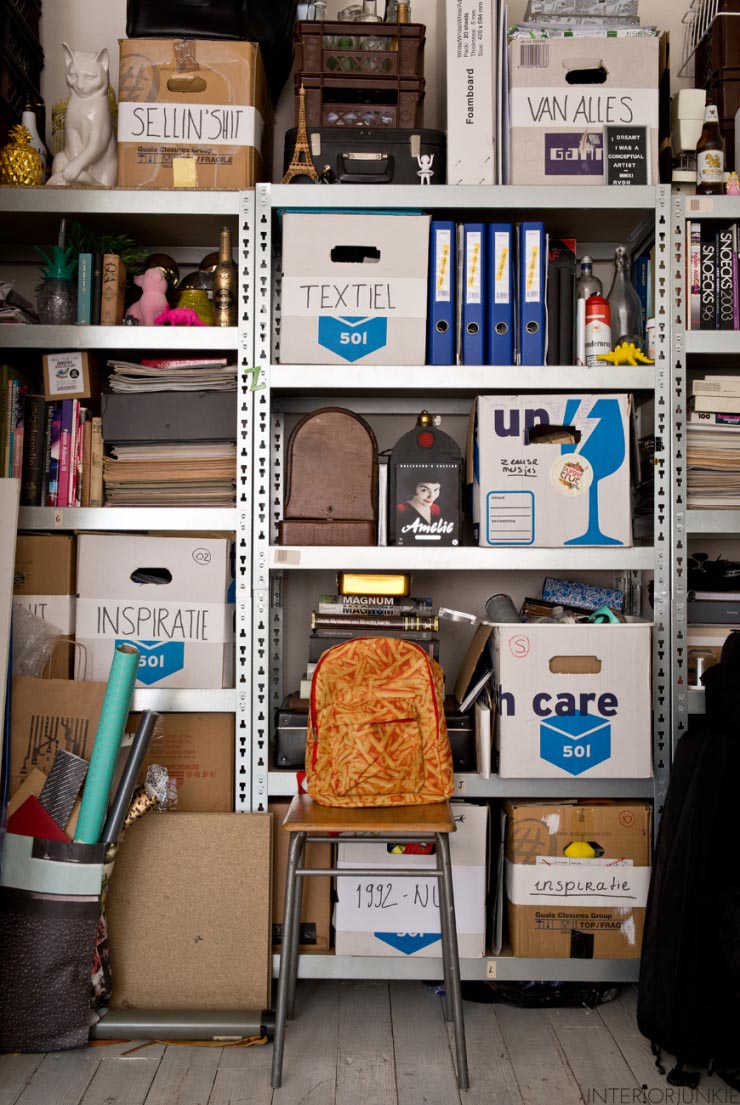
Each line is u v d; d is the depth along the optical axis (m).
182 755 2.04
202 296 2.15
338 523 2.04
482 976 1.98
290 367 2.03
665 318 2.05
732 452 2.07
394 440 2.44
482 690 2.11
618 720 1.96
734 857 1.72
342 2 2.41
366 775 1.88
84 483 2.08
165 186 2.06
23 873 1.82
